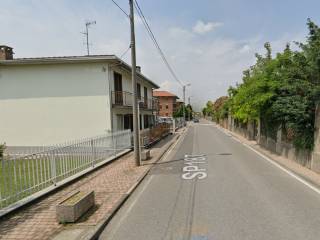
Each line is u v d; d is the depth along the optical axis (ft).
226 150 51.06
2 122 59.62
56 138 58.49
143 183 26.58
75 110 57.72
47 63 56.85
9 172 19.70
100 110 57.16
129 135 51.13
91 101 57.26
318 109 28.55
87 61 55.83
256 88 45.57
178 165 36.01
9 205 18.62
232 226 15.53
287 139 39.78
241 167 33.60
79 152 30.73
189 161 39.04
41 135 58.85
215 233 14.66
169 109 282.77
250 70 68.08
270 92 43.11
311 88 28.89
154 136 68.74
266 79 44.45
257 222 16.06
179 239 14.07
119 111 62.95
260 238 13.98
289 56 42.83
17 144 59.31
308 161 31.78
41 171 23.20
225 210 18.19
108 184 25.67
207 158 41.47
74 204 15.97
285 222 16.02
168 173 31.04
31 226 15.67
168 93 290.97
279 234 14.43
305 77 31.89
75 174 28.55
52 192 22.68
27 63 56.54
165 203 20.07
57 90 57.98
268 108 45.16
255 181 26.20
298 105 31.42
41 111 58.59
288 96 37.17
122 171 31.94
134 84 35.70
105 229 15.66
